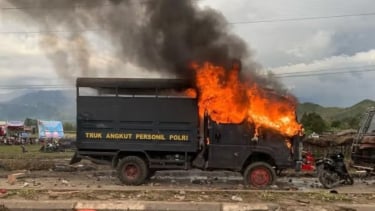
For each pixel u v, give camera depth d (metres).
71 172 19.66
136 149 15.96
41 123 63.84
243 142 15.57
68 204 11.24
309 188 15.23
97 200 11.66
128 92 16.09
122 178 15.80
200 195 12.37
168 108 15.91
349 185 15.84
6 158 28.50
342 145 26.28
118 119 16.08
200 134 15.87
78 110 16.25
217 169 15.66
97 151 16.20
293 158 15.44
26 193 12.44
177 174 19.14
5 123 67.12
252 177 15.28
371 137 16.08
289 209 10.82
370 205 11.23
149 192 12.70
